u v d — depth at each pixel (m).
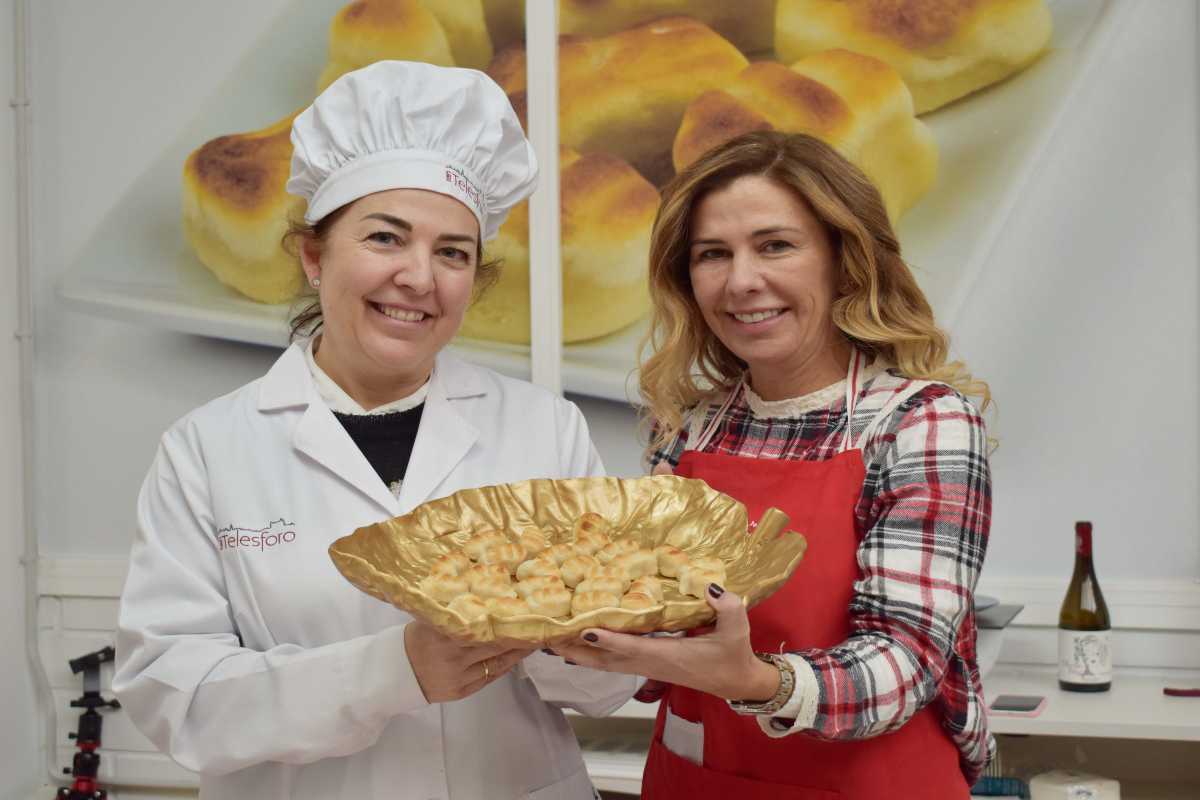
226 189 2.68
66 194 2.75
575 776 1.30
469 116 1.25
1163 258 2.28
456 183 1.22
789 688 1.01
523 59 2.51
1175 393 2.28
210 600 1.21
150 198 2.72
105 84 2.73
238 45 2.67
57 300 2.76
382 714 1.09
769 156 1.24
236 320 2.69
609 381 2.49
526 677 1.26
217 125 2.68
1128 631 2.31
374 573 0.93
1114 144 2.29
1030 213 2.32
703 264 1.28
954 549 1.12
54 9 2.74
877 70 2.35
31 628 2.73
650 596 1.01
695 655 0.95
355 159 1.22
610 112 2.47
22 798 2.69
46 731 2.75
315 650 1.11
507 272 2.53
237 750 1.12
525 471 1.33
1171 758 2.31
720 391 1.44
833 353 1.30
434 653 1.04
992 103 2.32
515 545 1.13
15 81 2.73
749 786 1.19
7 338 2.72
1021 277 2.33
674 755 1.29
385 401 1.32
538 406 1.40
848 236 1.23
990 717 2.00
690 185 1.26
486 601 1.00
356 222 1.21
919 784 1.16
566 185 2.49
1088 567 2.22
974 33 2.32
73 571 2.73
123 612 1.21
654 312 1.40
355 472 1.25
